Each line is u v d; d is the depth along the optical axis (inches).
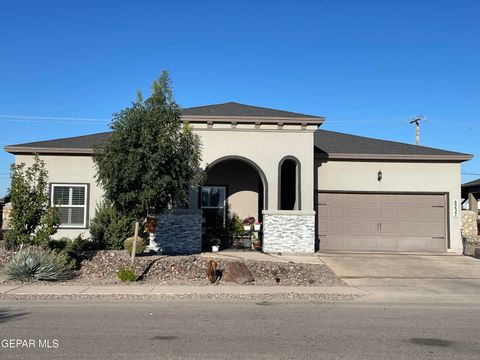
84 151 879.7
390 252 886.4
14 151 879.7
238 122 834.8
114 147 608.7
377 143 984.3
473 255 844.6
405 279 636.1
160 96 645.3
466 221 953.5
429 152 921.5
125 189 614.9
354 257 799.1
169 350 288.8
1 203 1283.2
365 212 908.6
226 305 456.8
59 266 596.7
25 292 511.5
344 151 917.8
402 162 915.4
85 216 880.3
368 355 283.3
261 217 911.7
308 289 557.3
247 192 916.6
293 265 676.7
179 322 371.6
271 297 507.2
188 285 569.6
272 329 350.3
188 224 808.9
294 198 880.9
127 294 507.2
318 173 908.0
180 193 649.0
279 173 835.4
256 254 796.0
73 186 884.0
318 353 286.0
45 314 400.2
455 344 313.4
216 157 831.7
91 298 489.4
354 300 500.4
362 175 910.4
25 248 650.8
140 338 318.3
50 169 884.0
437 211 911.7
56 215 647.8
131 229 797.9
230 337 323.9
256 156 836.0
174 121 649.0
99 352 282.7
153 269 631.2
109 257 679.1
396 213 909.8
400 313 427.2
